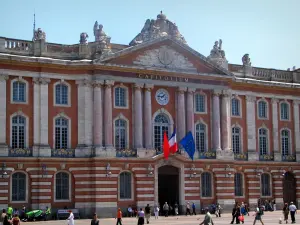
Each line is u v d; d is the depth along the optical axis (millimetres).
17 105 57156
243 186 68625
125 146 61031
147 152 61312
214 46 67938
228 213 65062
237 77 69500
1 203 55219
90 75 59812
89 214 58000
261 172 69625
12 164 56062
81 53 60375
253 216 60844
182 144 61094
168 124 63656
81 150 58844
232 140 68500
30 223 51844
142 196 60562
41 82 58188
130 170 60375
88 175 58594
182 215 62000
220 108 66688
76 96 59625
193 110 64812
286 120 72688
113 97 60750
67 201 58188
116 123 60938
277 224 48531
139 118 61469
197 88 65125
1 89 56375
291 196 72375
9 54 57156
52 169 57594
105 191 58469
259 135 70625
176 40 63656
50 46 59719
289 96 73000
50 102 58531
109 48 60750
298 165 72438
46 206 56875
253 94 70312
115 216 58812
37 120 57844
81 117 59375
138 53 62000
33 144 57438
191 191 63344
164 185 64625
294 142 73000
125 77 61094
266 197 70250
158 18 64625
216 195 65062
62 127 59000
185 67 64562
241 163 68250
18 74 57250
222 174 65500
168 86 63594
